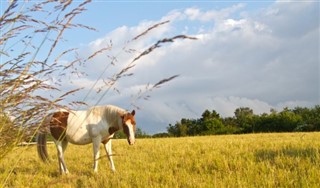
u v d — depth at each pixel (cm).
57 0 289
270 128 6606
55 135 1039
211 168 945
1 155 293
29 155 1373
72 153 1620
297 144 1304
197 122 8506
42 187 373
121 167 1084
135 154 1391
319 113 5031
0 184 299
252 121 7038
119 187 742
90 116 1082
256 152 1153
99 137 1088
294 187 667
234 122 8150
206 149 1397
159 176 843
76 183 823
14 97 290
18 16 280
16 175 888
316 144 1218
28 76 296
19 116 297
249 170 830
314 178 692
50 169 1109
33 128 300
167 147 1636
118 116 1088
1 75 289
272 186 680
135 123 1100
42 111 299
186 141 2153
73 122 1051
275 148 1234
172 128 8288
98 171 1035
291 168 851
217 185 690
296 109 6625
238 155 1112
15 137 293
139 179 809
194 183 723
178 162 1061
